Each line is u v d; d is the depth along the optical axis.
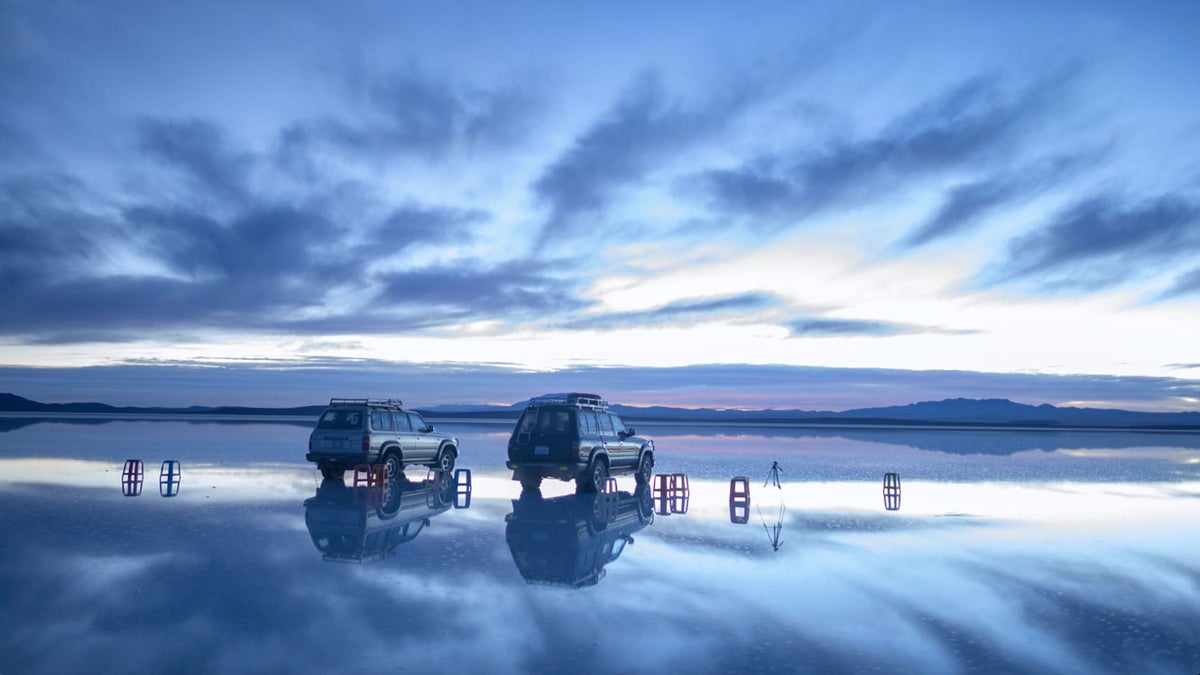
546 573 9.56
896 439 58.50
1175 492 19.98
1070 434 80.81
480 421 107.62
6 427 52.94
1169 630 7.41
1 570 9.40
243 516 14.01
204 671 6.01
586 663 6.30
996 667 6.33
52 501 15.70
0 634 6.88
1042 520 14.61
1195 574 9.89
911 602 8.37
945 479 23.30
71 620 7.34
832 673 6.14
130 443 35.72
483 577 9.29
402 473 21.59
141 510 14.57
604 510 15.92
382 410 20.55
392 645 6.69
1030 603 8.37
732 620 7.60
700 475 24.47
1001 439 60.62
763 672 6.15
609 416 20.92
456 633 7.06
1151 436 76.38
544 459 18.66
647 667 6.23
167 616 7.48
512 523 13.80
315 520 13.66
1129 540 12.43
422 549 11.07
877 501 17.55
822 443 49.50
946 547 11.70
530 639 6.91
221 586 8.68
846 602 8.34
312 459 19.67
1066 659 6.55
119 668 6.05
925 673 6.17
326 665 6.17
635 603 8.19
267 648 6.57
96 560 10.00
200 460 26.53
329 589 8.60
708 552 11.14
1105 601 8.48
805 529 13.41
